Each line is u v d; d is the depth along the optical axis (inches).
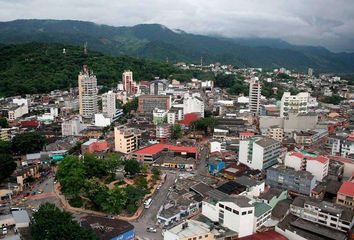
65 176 6963.6
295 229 5265.8
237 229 5103.3
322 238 5059.1
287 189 6840.6
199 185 6983.3
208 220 5511.8
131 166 7677.2
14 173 7741.1
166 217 5733.3
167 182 7598.4
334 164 7819.9
